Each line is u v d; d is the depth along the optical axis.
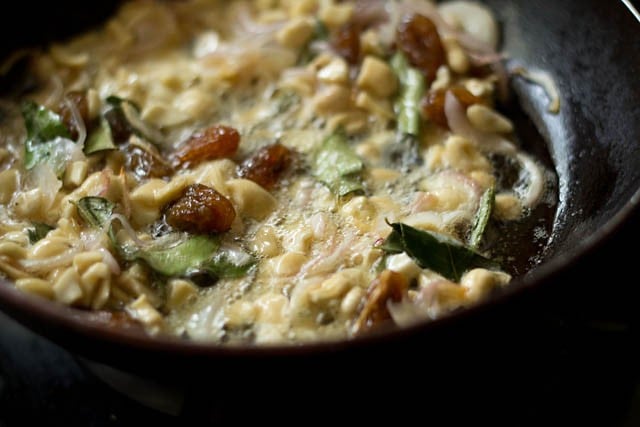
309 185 0.29
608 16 0.30
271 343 0.23
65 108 0.30
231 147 0.29
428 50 0.31
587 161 0.30
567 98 0.31
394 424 0.26
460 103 0.30
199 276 0.26
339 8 0.33
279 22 0.33
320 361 0.23
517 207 0.28
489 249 0.28
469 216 0.28
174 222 0.27
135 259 0.26
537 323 0.28
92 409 0.28
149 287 0.26
